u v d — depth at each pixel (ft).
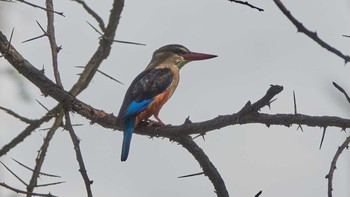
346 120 23.36
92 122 31.55
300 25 17.71
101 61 33.27
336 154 20.34
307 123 23.94
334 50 17.87
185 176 28.68
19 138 31.78
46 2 31.24
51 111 30.99
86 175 25.44
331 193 19.56
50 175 27.61
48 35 30.91
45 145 29.19
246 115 24.91
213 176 29.27
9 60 30.58
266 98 23.90
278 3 17.69
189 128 28.12
